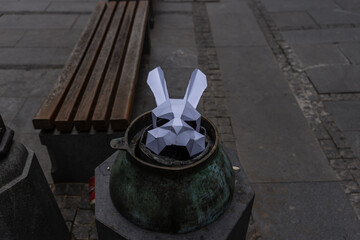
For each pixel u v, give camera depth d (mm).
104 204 1336
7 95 4398
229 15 6809
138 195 1169
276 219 2910
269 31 6172
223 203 1247
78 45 3711
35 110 4141
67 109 2750
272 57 5367
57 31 6031
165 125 1071
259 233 2801
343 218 2920
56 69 4957
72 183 3168
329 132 3883
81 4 7152
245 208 1315
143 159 1169
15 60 5141
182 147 1156
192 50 5430
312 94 4520
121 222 1256
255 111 4215
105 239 1354
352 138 3793
